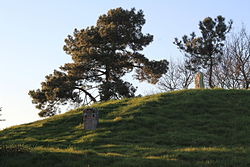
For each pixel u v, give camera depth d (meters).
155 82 57.97
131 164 16.36
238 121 26.70
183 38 59.53
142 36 55.81
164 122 27.58
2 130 31.00
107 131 26.06
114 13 55.97
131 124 27.08
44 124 30.31
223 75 60.28
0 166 16.20
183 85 65.56
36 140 24.86
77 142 24.08
